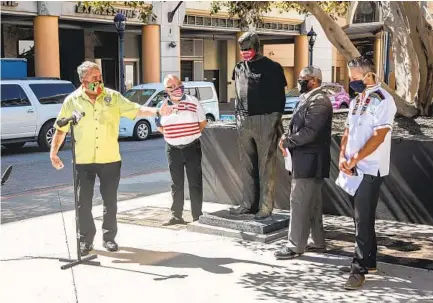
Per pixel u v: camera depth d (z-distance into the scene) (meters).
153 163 13.40
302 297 4.73
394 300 4.64
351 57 8.52
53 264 5.71
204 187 8.53
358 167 4.84
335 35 8.46
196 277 5.26
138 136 18.36
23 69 17.69
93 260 5.79
